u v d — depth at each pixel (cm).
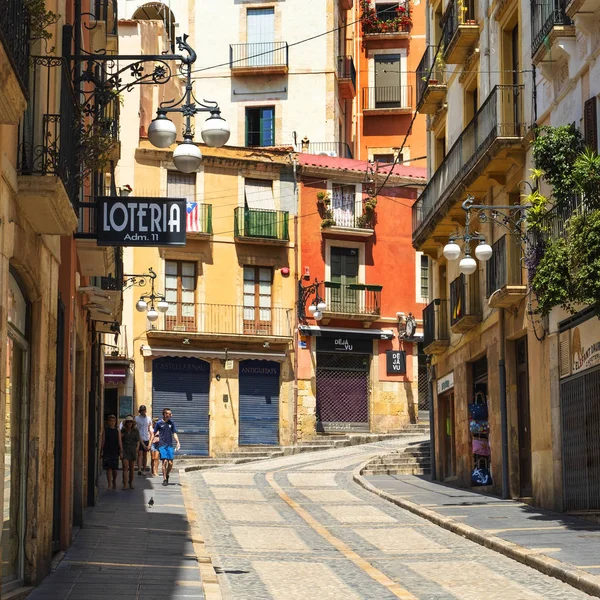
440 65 3662
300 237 5197
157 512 2472
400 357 5353
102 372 3844
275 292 5138
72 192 1503
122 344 4834
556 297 2084
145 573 1544
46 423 1509
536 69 2667
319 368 5197
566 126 2233
